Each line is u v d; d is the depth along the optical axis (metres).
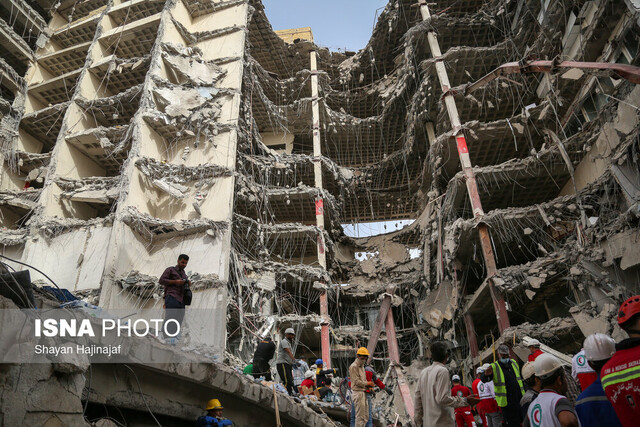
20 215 29.05
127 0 34.56
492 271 20.00
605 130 18.89
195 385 6.71
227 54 30.33
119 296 21.16
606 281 16.34
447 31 29.53
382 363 28.41
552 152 21.86
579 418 3.45
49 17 38.06
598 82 19.25
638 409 3.02
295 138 36.47
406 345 29.11
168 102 26.92
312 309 31.72
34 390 3.92
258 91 31.91
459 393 8.59
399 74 31.22
